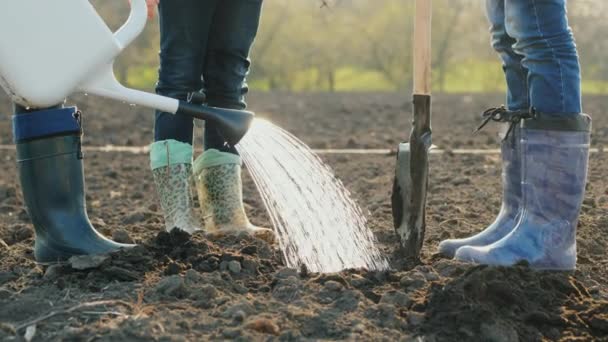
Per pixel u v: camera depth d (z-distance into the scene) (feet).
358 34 90.27
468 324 8.17
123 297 8.76
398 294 8.74
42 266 10.01
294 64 91.04
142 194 17.53
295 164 10.26
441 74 87.76
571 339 8.20
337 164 21.22
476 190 16.29
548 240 9.80
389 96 52.37
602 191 15.58
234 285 9.14
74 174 9.95
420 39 9.46
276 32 90.68
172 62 10.81
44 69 9.19
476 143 25.16
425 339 7.98
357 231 10.18
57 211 9.88
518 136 10.37
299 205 10.11
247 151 10.07
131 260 9.65
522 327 8.29
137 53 81.97
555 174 9.74
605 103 42.93
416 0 9.44
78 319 8.23
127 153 24.72
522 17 9.59
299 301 8.61
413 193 9.82
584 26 80.94
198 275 9.14
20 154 9.79
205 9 10.61
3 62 9.10
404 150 9.81
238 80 11.46
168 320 8.07
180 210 10.78
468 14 88.02
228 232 11.19
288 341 7.76
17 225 13.02
